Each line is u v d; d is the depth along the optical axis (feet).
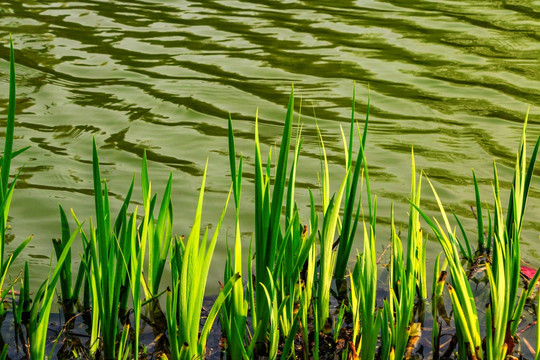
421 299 11.25
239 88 21.77
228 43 26.30
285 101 20.86
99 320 10.27
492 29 28.86
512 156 17.25
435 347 10.00
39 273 11.85
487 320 9.07
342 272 11.84
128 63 23.68
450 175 16.12
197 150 17.29
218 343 10.21
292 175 9.70
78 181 15.29
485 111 20.36
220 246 12.91
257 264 9.50
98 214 8.91
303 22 29.48
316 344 9.36
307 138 18.29
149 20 29.09
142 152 17.02
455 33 28.30
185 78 22.45
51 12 29.63
